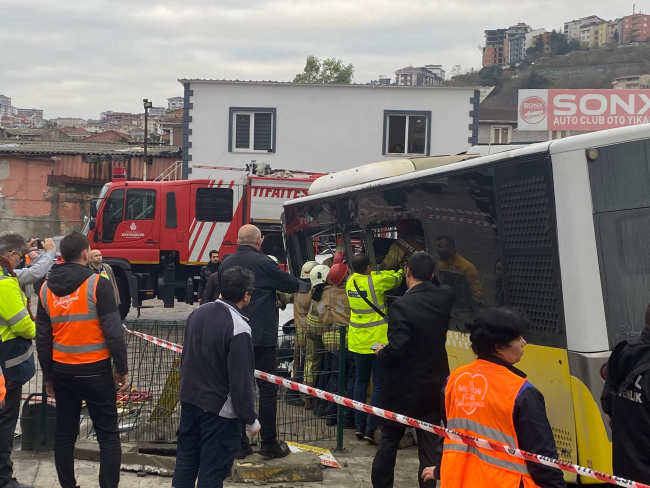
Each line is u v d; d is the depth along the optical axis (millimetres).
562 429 5059
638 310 5043
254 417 4598
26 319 5367
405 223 7270
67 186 26953
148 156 26891
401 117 23547
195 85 23297
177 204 16500
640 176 5156
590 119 25984
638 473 3809
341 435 7191
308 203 10258
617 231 5066
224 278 4758
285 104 23391
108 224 16344
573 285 4973
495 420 3234
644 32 174625
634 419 3842
